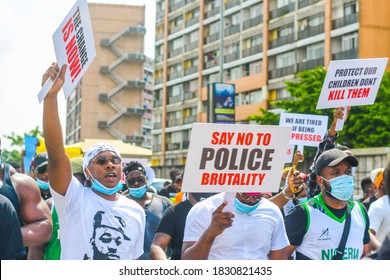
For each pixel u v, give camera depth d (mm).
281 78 56344
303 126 9180
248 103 61250
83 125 90688
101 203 4715
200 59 69375
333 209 5223
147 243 7000
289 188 6156
